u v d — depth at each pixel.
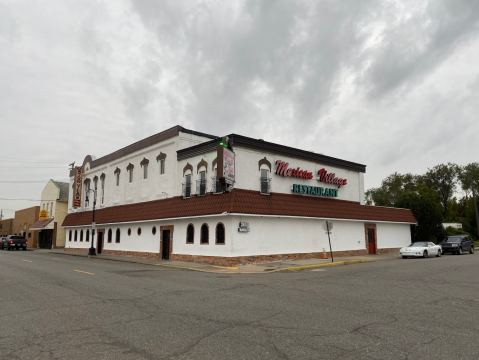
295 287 12.18
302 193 25.73
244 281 13.96
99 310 8.52
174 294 10.77
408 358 5.20
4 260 25.25
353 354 5.38
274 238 22.86
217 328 6.87
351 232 28.58
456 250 31.28
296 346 5.77
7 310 8.60
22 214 62.22
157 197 28.11
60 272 17.08
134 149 31.88
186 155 25.67
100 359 5.24
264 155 23.92
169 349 5.66
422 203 37.69
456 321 7.32
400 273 15.98
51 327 7.01
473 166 70.69
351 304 9.12
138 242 29.11
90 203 38.53
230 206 20.47
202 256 22.38
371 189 80.38
